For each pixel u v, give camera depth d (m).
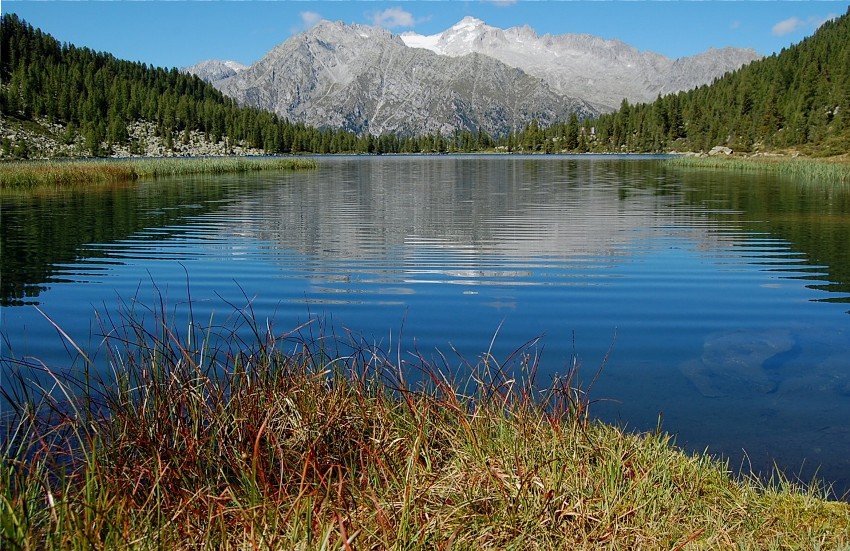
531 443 4.24
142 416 4.04
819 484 4.40
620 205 22.81
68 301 9.17
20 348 6.82
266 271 11.40
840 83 96.12
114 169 40.53
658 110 131.12
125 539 3.07
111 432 4.11
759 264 11.84
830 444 4.96
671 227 16.80
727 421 5.34
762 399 5.77
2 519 2.97
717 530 3.56
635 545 3.41
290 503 3.48
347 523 3.30
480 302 9.11
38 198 26.19
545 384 6.01
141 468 3.60
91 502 3.25
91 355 6.50
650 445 4.59
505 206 22.95
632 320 8.20
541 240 14.84
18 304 8.98
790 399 5.77
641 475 4.04
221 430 4.12
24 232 16.22
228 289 9.98
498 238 15.18
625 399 5.76
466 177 43.69
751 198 24.89
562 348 7.12
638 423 5.30
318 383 4.72
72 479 3.71
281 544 3.10
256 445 3.48
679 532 3.57
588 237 15.23
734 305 8.93
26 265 11.92
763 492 4.20
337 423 4.33
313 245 14.30
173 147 132.38
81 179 37.09
